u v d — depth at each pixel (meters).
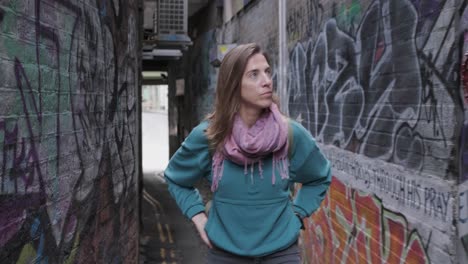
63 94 2.66
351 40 4.29
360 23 4.08
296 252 2.02
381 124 3.66
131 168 4.92
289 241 1.96
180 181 2.11
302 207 2.07
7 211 1.94
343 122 4.52
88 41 3.21
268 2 8.14
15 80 2.03
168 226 9.75
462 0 2.62
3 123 1.91
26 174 2.14
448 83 2.72
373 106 3.81
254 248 1.93
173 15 11.71
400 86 3.34
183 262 7.27
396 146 3.41
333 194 4.84
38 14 2.30
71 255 2.81
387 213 3.54
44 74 2.37
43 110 2.35
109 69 3.88
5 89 1.93
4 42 1.93
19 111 2.07
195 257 7.52
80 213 2.99
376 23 3.75
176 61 19.55
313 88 5.50
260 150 1.86
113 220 3.99
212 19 13.84
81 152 3.02
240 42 10.80
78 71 2.96
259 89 1.88
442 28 2.79
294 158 1.98
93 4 3.35
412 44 3.16
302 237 6.22
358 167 4.13
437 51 2.85
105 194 3.70
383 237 3.63
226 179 1.95
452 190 2.68
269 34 8.12
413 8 3.14
